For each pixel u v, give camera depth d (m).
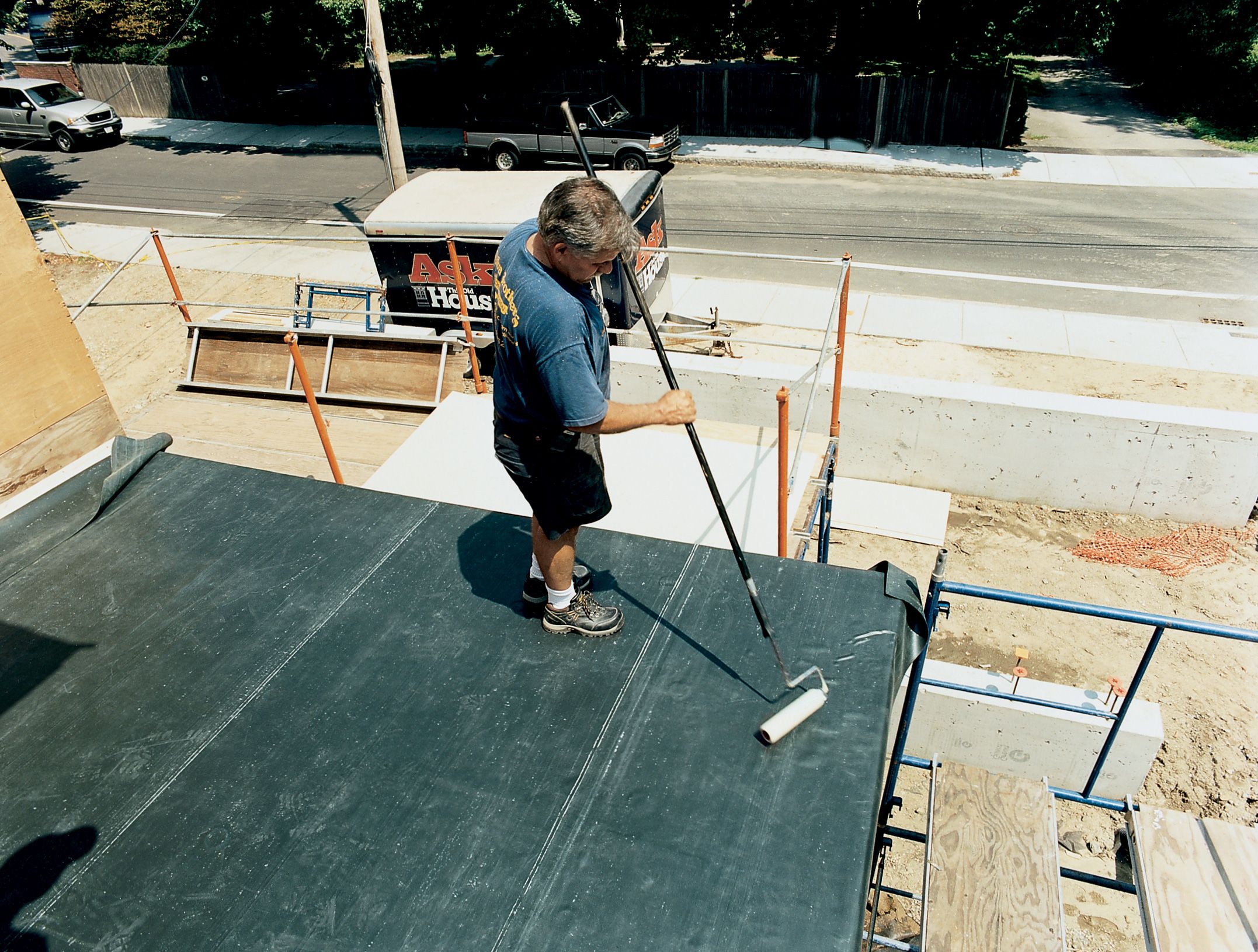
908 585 2.93
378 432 8.00
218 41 24.44
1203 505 8.00
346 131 23.86
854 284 12.95
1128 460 7.98
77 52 27.11
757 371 8.62
